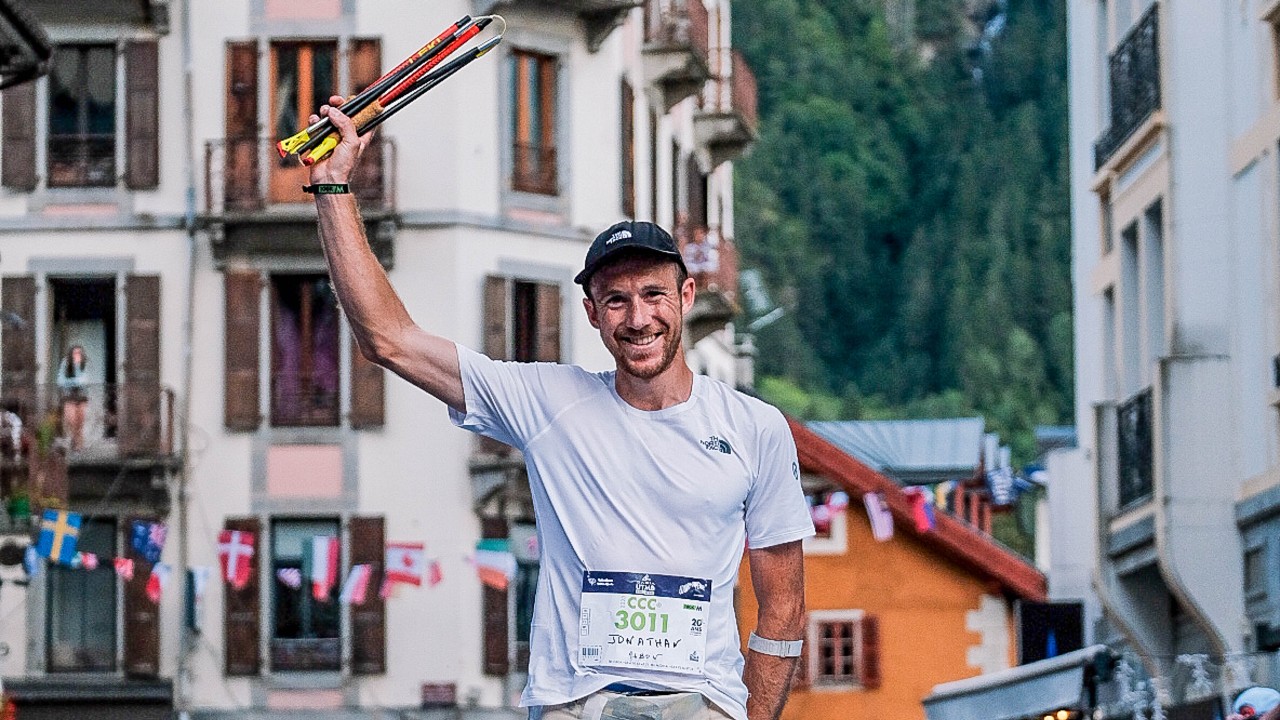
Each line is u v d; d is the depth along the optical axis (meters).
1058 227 131.62
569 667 8.16
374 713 44.03
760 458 8.30
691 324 53.31
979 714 31.19
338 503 44.41
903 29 141.88
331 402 44.66
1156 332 32.97
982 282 129.38
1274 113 27.88
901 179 136.50
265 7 45.09
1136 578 33.78
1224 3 30.17
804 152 135.75
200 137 44.97
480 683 44.31
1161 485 30.23
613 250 7.98
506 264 45.41
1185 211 30.45
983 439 65.69
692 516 8.15
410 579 40.53
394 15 45.03
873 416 126.88
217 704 43.88
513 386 8.30
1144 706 29.77
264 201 44.44
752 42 139.25
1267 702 19.61
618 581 8.12
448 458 44.44
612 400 8.24
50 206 44.97
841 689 51.34
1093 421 34.28
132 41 45.00
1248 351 29.41
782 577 8.44
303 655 44.19
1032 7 142.00
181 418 44.31
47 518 36.84
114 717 43.59
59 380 44.69
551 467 8.23
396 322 8.36
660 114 51.91
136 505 44.00
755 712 8.50
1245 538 29.47
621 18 46.69
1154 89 31.34
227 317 44.56
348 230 8.34
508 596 44.59
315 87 45.28
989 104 138.75
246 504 44.34
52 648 43.69
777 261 132.00
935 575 51.47
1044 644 37.69
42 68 27.16
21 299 44.72
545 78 46.66
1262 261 28.64
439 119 45.06
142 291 44.56
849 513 51.59
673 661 8.09
